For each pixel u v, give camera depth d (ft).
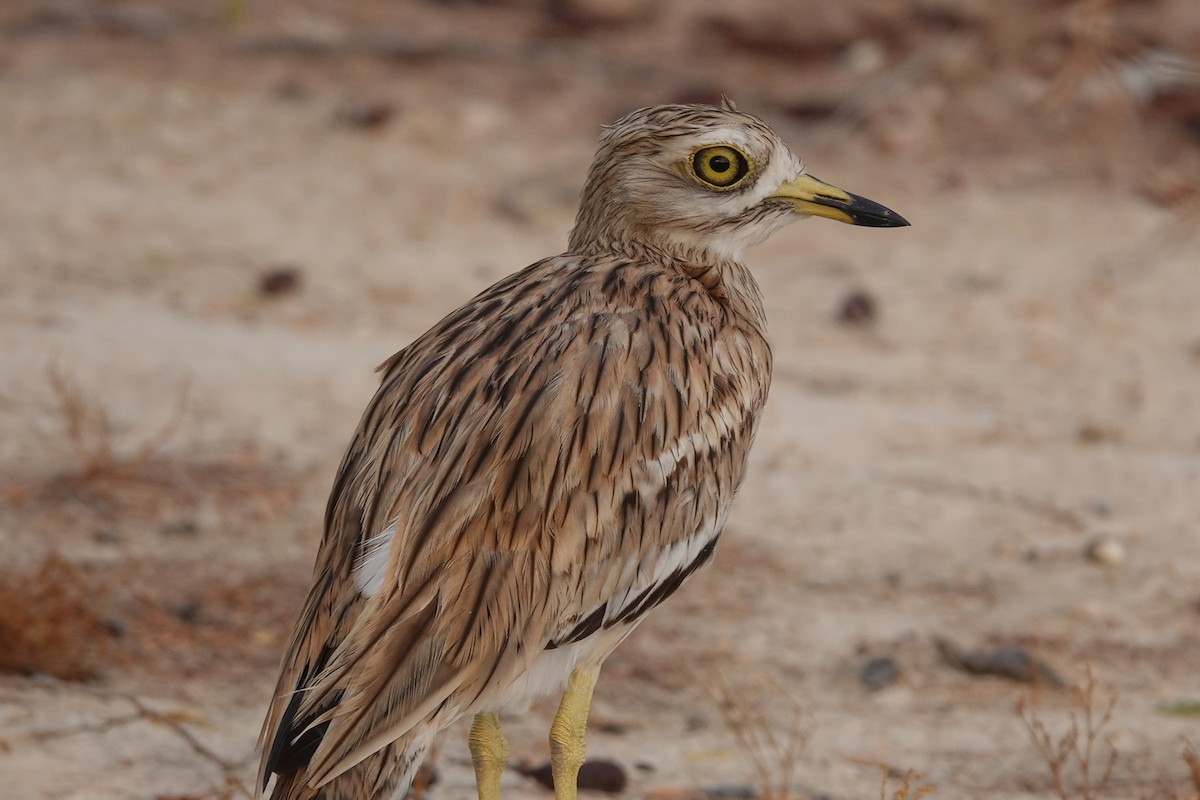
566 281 24.35
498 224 61.72
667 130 26.04
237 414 43.27
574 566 21.77
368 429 22.81
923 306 55.77
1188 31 75.15
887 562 37.83
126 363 45.91
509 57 77.97
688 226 26.27
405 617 20.48
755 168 26.25
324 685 20.18
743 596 35.99
